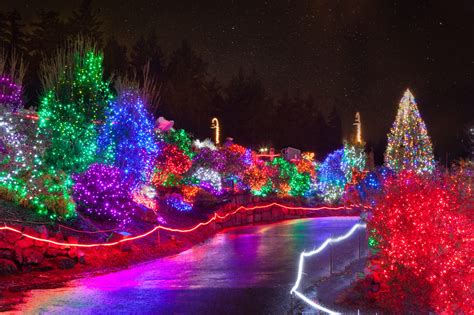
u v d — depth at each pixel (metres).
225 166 36.00
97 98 19.72
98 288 11.02
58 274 12.60
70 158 18.08
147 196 22.81
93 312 8.86
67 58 19.84
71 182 17.16
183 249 18.56
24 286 11.14
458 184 9.27
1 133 15.66
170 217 23.94
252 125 71.31
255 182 38.03
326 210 44.03
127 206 18.34
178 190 27.75
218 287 11.20
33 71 38.00
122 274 12.91
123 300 9.85
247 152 39.19
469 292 8.43
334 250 17.78
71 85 19.20
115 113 20.91
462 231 8.58
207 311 9.00
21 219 14.18
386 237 9.24
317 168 48.28
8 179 15.28
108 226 17.42
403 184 9.38
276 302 9.70
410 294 8.84
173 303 9.59
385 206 9.32
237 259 15.77
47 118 18.25
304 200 44.22
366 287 10.07
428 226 8.65
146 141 21.55
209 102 69.69
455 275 8.47
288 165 44.62
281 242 20.98
